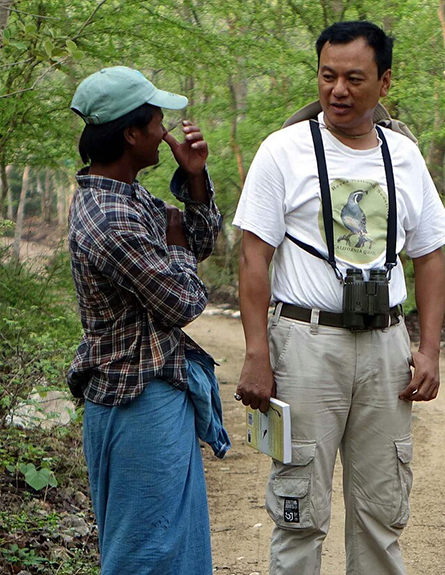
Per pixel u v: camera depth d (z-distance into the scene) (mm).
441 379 10945
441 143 15570
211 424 3445
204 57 10398
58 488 5988
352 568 3811
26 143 9766
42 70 9008
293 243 3605
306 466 3607
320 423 3596
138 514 3260
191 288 3271
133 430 3238
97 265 3178
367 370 3596
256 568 5043
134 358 3234
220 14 12477
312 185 3561
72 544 5160
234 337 16047
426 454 7598
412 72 13758
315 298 3566
